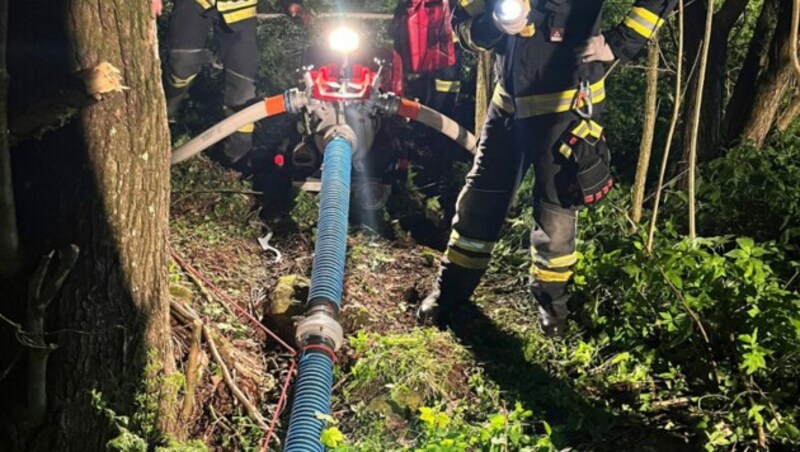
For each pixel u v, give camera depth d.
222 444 3.30
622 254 4.38
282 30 6.30
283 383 3.64
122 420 2.79
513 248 4.75
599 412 3.51
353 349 3.77
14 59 2.56
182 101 5.52
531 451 3.13
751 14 5.91
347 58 4.62
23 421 2.78
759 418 3.31
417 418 3.41
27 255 2.71
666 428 3.47
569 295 4.08
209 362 3.45
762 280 3.65
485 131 3.94
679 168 4.96
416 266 4.63
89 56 2.58
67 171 2.69
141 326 2.89
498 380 3.75
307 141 4.62
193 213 4.81
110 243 2.76
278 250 4.61
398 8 5.16
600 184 3.66
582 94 3.57
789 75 4.75
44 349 2.60
